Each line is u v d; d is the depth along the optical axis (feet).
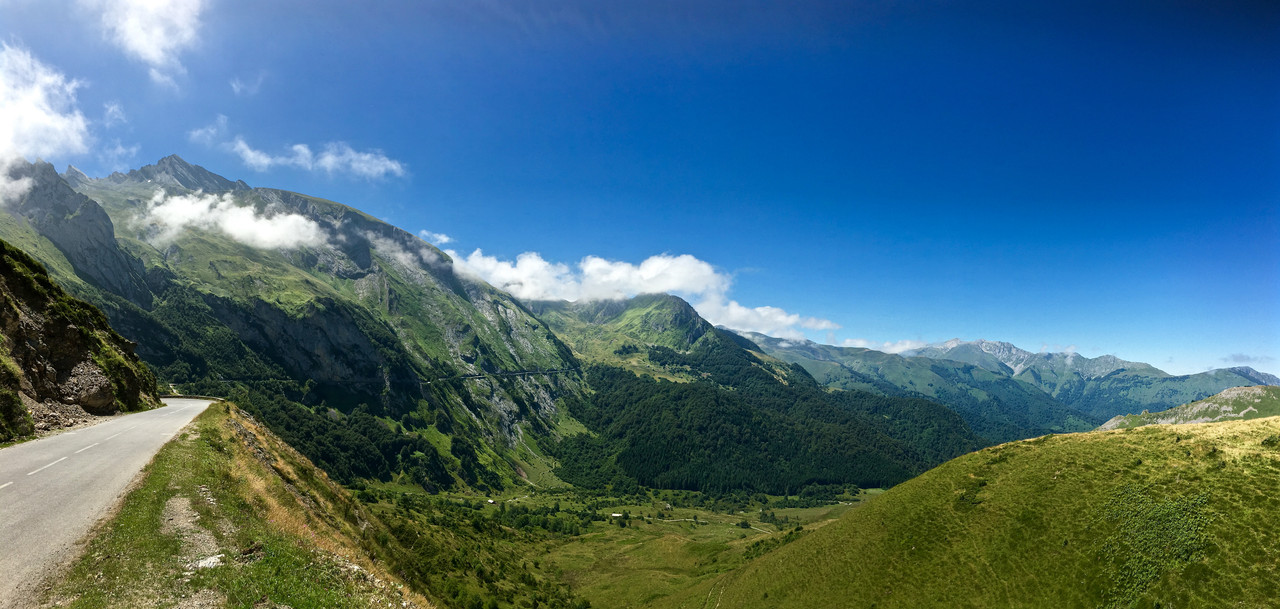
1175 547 146.10
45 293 196.65
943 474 243.81
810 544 266.98
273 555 79.87
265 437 203.72
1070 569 162.09
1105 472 187.21
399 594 91.61
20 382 149.28
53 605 56.13
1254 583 128.06
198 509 90.12
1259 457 157.07
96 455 118.21
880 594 199.21
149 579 64.39
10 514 77.15
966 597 176.55
